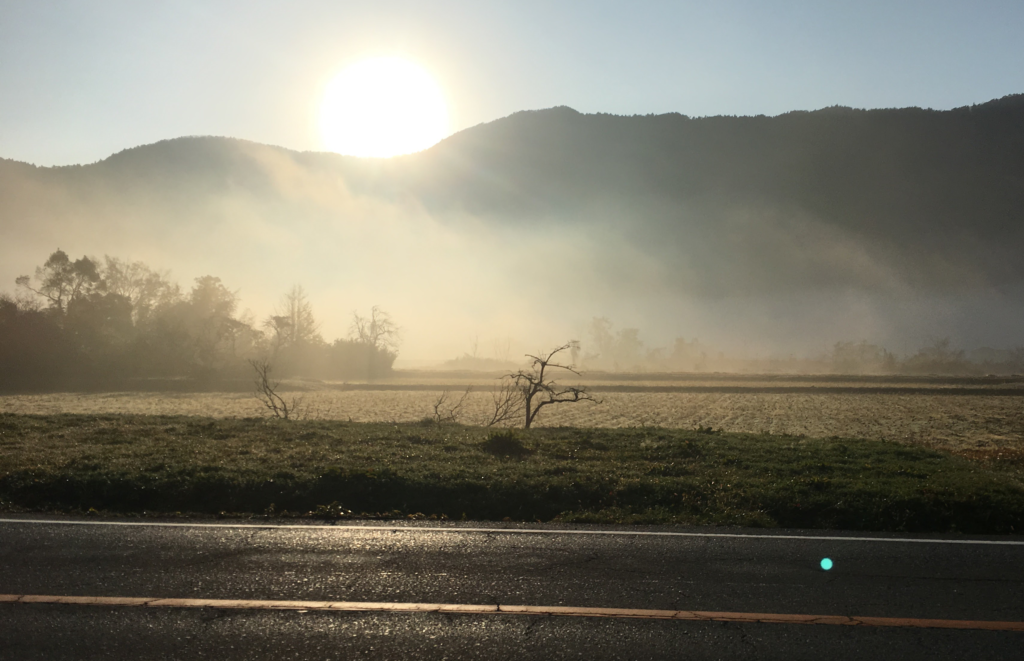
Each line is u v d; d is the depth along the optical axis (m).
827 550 8.08
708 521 9.45
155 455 12.30
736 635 5.67
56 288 74.56
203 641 5.47
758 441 15.81
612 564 7.43
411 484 10.58
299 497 10.21
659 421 41.00
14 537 8.20
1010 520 9.41
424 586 6.70
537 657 5.25
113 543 8.02
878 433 34.91
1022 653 5.43
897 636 5.70
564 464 12.27
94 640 5.47
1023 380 86.62
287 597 6.38
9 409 46.00
